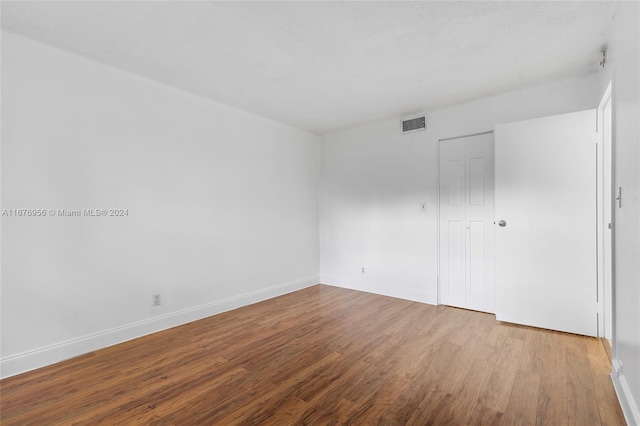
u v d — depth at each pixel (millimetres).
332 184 4715
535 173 2863
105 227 2598
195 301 3225
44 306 2275
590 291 2650
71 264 2408
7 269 2125
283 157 4262
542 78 2887
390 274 4109
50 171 2314
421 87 3084
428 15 1979
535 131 2863
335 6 1888
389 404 1775
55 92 2342
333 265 4723
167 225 3014
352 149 4473
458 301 3584
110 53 2439
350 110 3746
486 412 1692
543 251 2836
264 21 2039
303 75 2828
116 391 1929
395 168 4043
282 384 1992
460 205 3559
